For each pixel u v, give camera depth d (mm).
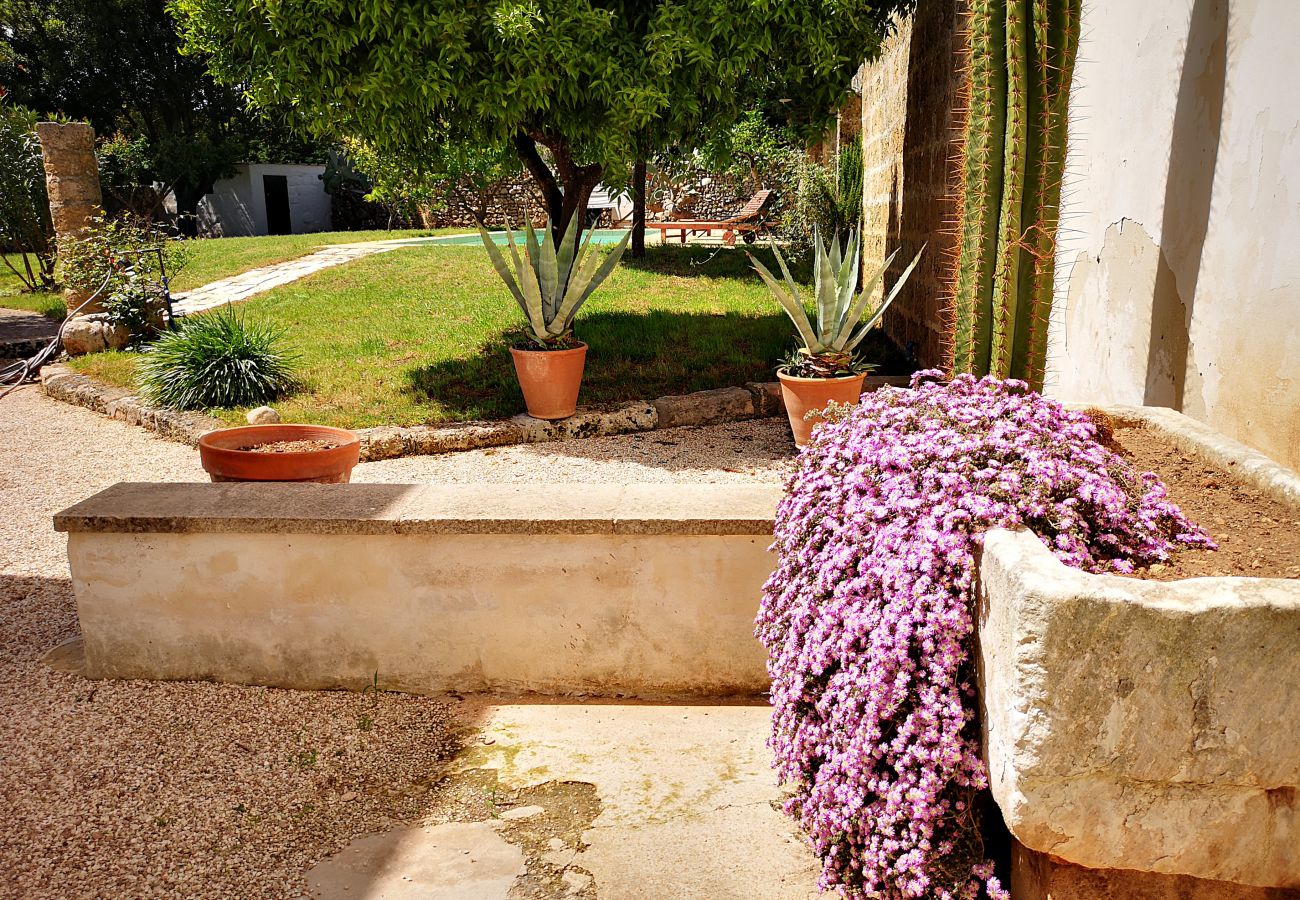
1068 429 2164
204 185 25047
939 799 1736
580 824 2221
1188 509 2107
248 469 3391
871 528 1997
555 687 2822
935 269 6289
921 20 6953
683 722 2670
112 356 8383
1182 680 1424
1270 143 2539
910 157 7438
